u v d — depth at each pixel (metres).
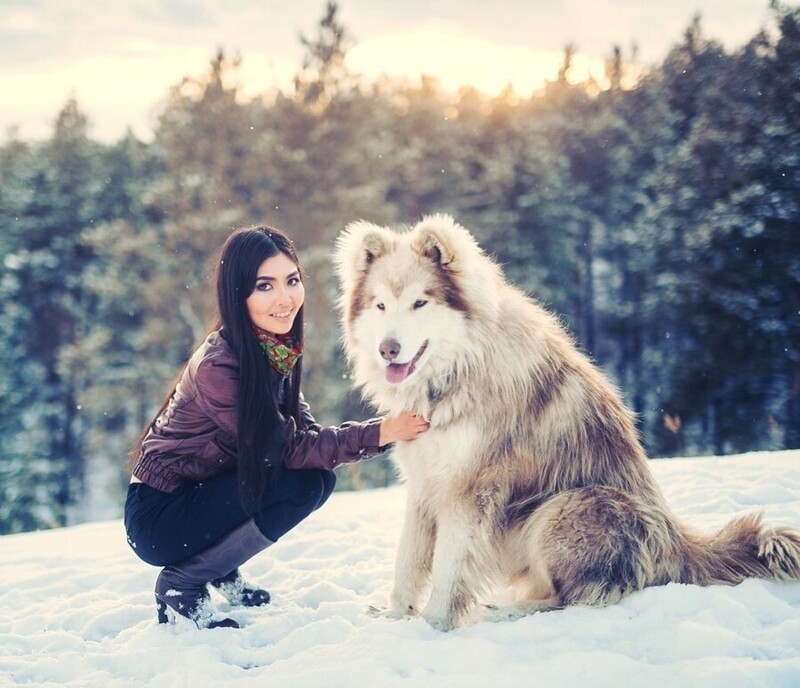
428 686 2.57
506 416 3.44
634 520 3.32
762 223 15.91
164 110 24.16
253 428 3.22
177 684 2.81
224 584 3.73
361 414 19.06
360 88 24.14
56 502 21.70
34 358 24.58
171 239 21.88
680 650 2.73
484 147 28.17
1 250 24.95
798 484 4.79
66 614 3.79
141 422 22.02
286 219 22.25
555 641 2.89
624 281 23.86
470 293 3.53
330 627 3.25
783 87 17.05
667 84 24.14
